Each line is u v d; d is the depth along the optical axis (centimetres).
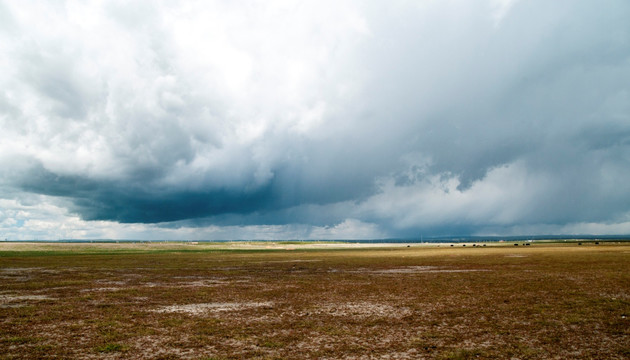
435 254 8625
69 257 7788
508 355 1329
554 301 2352
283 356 1328
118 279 3797
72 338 1573
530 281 3319
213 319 1945
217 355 1343
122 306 2312
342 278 3822
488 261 5944
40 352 1379
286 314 2062
